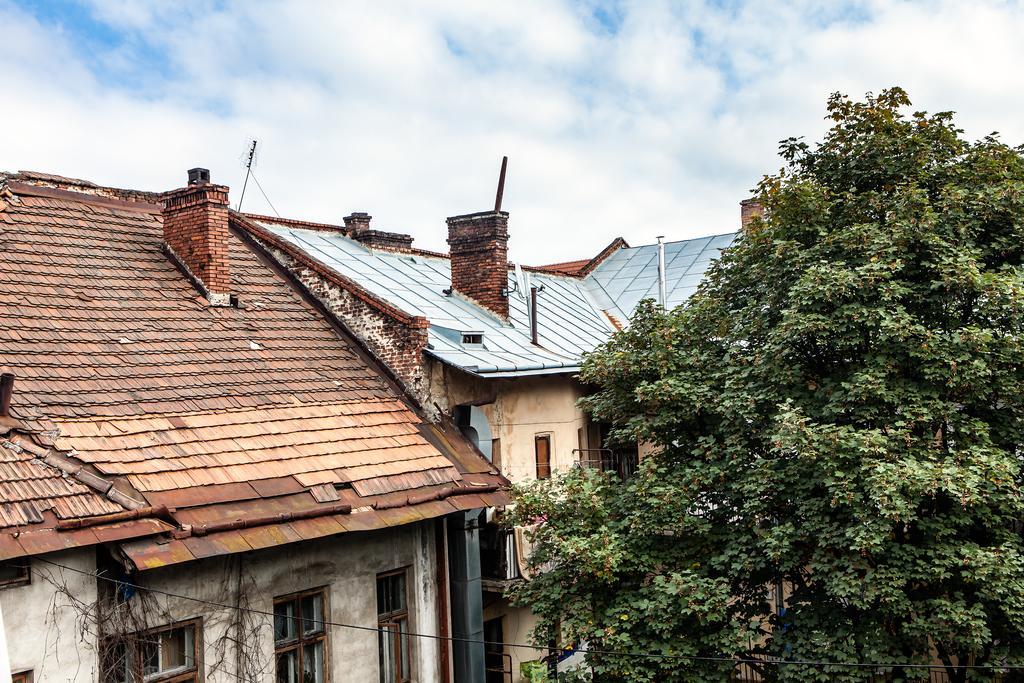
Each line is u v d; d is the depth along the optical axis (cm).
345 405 1527
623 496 1430
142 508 1080
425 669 1475
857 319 1271
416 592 1468
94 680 1045
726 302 1586
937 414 1252
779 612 1584
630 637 1309
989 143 1484
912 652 1279
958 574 1230
